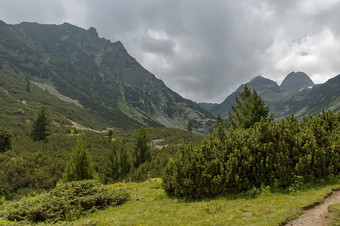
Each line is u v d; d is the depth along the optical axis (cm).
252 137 1443
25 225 1023
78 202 1311
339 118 1803
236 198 1172
